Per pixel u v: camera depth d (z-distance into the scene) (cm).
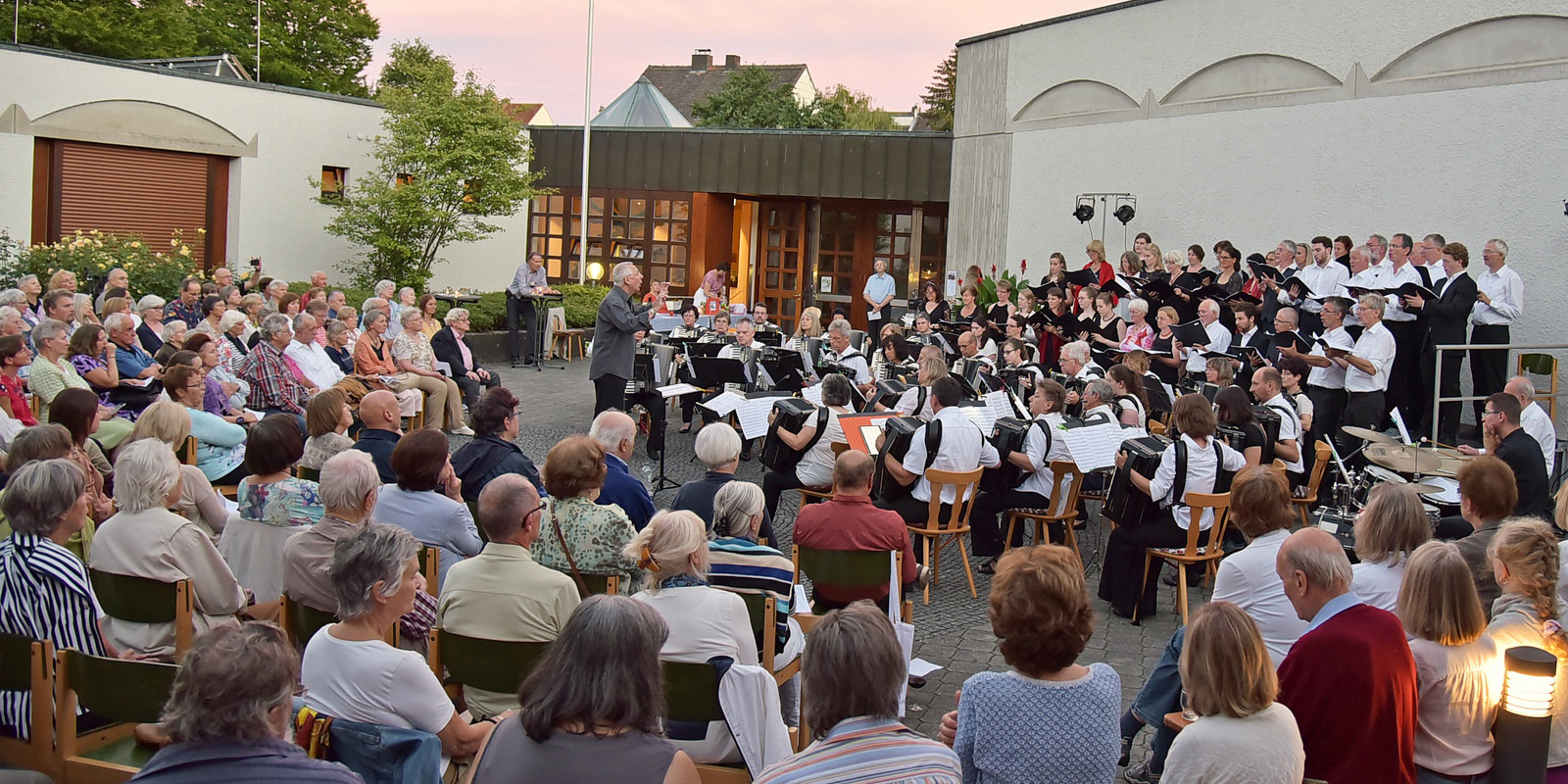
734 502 472
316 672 328
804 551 526
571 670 253
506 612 379
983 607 705
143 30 3044
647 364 1104
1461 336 1000
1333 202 1281
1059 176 1656
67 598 374
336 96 1869
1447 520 691
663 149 2153
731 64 4716
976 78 1819
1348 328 1073
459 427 1157
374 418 620
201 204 1747
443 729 331
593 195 2223
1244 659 292
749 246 2256
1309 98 1302
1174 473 653
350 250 1923
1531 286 1096
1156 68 1492
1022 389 1008
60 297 942
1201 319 1082
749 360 1072
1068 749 288
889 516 525
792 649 445
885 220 2166
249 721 233
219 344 964
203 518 516
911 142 1967
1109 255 1573
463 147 1794
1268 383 786
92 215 1627
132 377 873
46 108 1552
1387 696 334
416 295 1769
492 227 1892
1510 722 351
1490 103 1127
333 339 1080
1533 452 670
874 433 737
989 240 1802
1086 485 840
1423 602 358
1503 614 375
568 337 1783
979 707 295
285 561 408
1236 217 1395
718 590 391
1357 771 334
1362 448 772
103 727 374
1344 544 646
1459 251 996
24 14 2775
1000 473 757
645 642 259
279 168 1811
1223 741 291
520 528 387
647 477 1013
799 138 2050
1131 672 599
